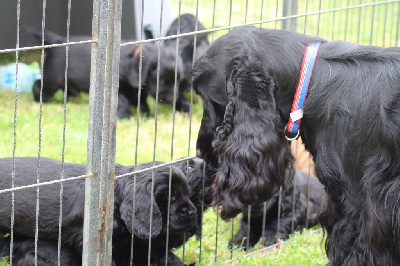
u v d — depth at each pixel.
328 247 1.31
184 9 4.48
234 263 1.63
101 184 1.24
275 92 1.27
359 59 1.27
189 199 1.62
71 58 2.95
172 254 1.65
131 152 2.23
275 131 1.25
